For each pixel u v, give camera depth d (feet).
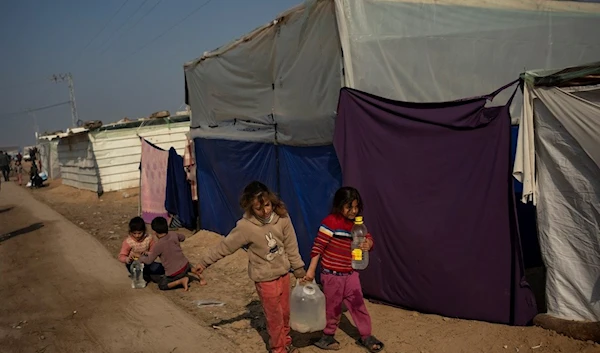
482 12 21.42
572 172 13.82
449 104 16.06
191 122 35.04
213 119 31.32
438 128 16.35
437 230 16.48
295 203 22.68
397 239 17.35
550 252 14.40
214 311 19.24
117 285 23.72
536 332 14.49
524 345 13.96
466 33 20.95
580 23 24.27
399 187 17.21
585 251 13.82
